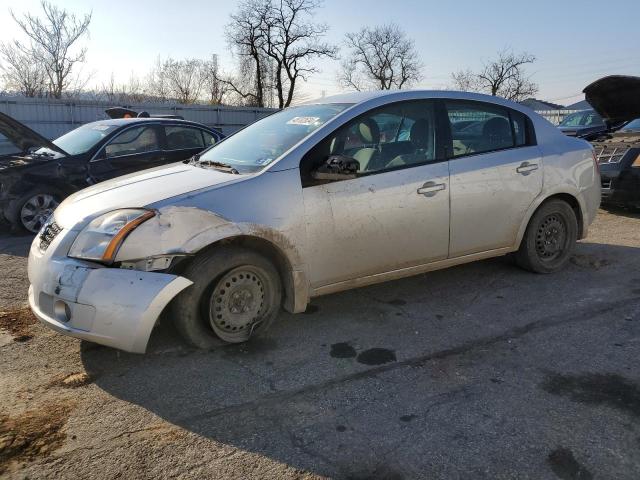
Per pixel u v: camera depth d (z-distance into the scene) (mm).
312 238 3646
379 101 4086
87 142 7629
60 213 3520
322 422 2762
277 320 4078
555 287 4762
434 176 4152
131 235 3109
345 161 3568
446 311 4258
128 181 3809
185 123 8375
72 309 3068
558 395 3000
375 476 2354
